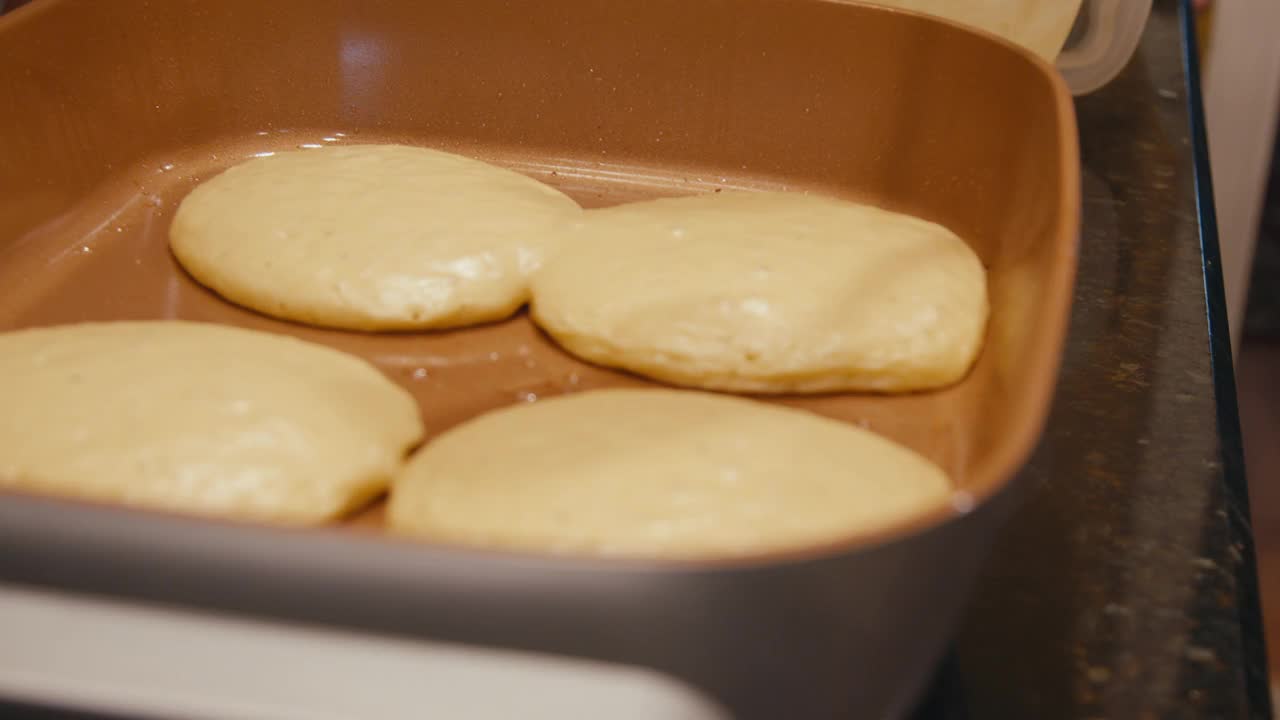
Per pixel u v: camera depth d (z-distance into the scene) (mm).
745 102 737
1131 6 763
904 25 712
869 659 561
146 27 729
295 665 548
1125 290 704
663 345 673
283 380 646
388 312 688
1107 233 729
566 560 538
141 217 735
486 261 695
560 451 620
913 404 672
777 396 674
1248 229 976
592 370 683
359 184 720
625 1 728
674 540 594
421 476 623
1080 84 782
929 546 551
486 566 540
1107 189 750
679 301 678
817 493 608
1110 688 591
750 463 614
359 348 688
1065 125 655
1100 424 656
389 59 747
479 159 758
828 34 721
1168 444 650
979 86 704
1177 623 604
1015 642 600
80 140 723
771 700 556
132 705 549
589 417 636
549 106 749
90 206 729
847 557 543
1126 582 613
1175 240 727
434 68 747
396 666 548
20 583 553
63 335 663
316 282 690
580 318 681
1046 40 758
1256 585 613
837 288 679
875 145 731
